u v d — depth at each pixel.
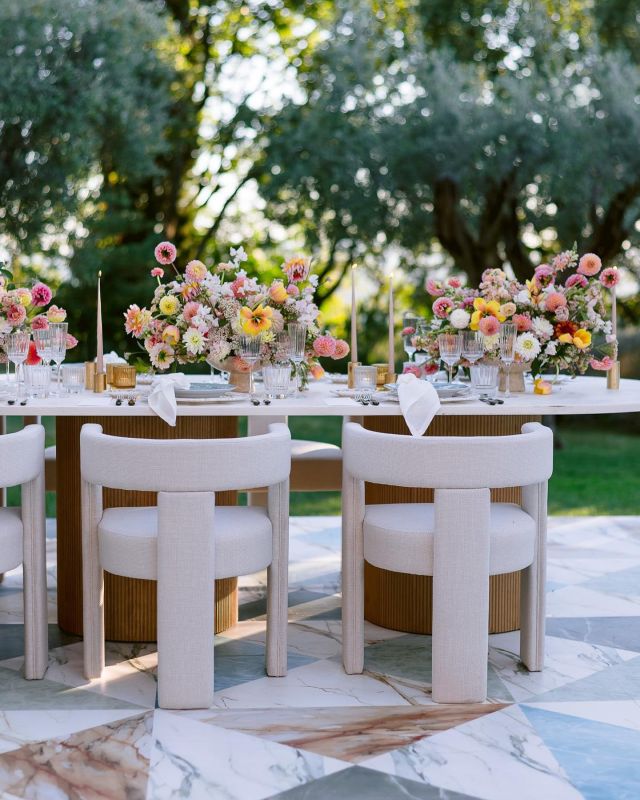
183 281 3.37
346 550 2.81
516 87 7.79
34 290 3.16
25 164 7.69
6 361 3.18
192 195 11.39
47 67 7.59
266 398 3.04
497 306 3.29
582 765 2.27
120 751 2.33
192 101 10.67
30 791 2.14
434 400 2.83
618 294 9.86
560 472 7.98
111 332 9.84
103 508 3.08
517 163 7.89
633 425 10.78
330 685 2.77
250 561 2.63
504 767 2.26
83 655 2.97
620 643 3.14
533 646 2.86
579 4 8.95
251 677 2.83
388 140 8.00
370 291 10.90
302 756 2.31
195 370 6.74
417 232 8.46
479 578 2.59
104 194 8.95
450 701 2.64
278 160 8.52
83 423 3.12
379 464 2.61
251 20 11.07
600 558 4.25
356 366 3.49
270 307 3.23
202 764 2.27
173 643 2.56
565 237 8.62
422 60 8.03
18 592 3.77
